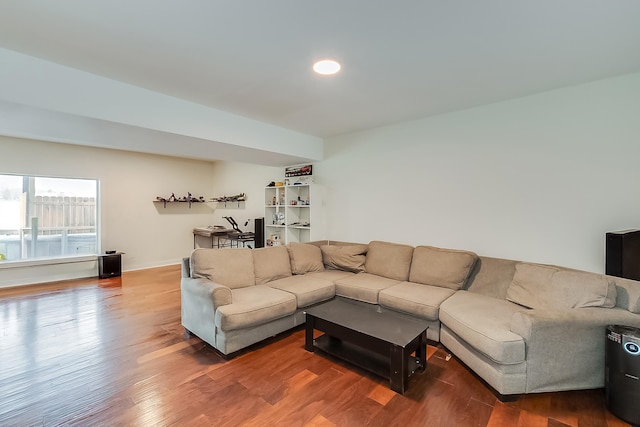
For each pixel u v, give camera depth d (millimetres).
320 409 1844
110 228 5547
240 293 2854
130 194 5801
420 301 2658
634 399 1690
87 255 5273
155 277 5254
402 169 3664
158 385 2086
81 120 2344
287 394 1989
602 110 2453
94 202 5473
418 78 2385
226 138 3174
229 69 2205
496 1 1465
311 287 3102
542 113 2723
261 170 5816
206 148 3482
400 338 2090
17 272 4660
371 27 1688
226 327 2365
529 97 2783
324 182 4484
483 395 1985
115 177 5605
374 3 1476
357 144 4086
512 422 1730
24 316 3381
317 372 2262
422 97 2803
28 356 2477
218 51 1954
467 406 1874
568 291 2203
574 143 2582
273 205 4891
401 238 3705
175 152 3846
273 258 3471
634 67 2225
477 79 2418
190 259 3025
